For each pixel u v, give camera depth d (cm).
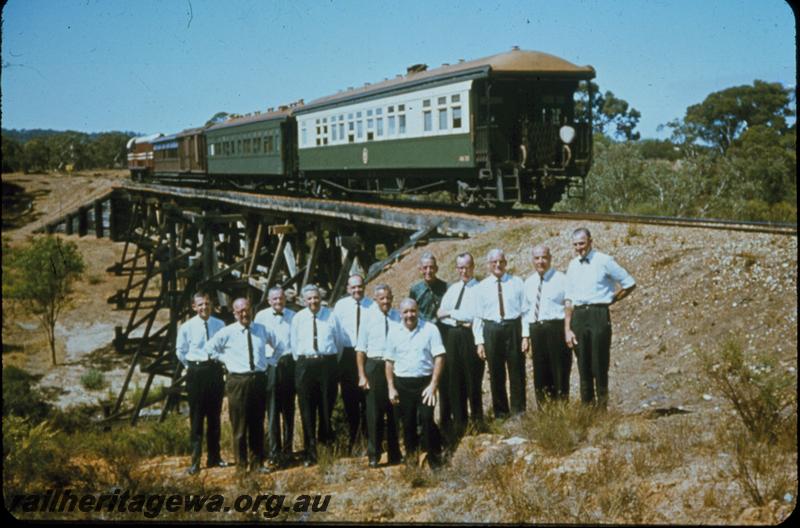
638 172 3070
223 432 1111
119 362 3550
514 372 786
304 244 2409
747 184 2969
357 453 817
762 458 574
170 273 3728
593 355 739
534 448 685
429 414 698
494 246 1462
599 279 736
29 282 3516
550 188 1892
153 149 4959
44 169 9881
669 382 858
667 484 565
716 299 999
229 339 805
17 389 2373
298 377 813
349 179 2470
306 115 2642
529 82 1833
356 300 834
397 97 2070
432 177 2025
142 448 1083
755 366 815
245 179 3450
